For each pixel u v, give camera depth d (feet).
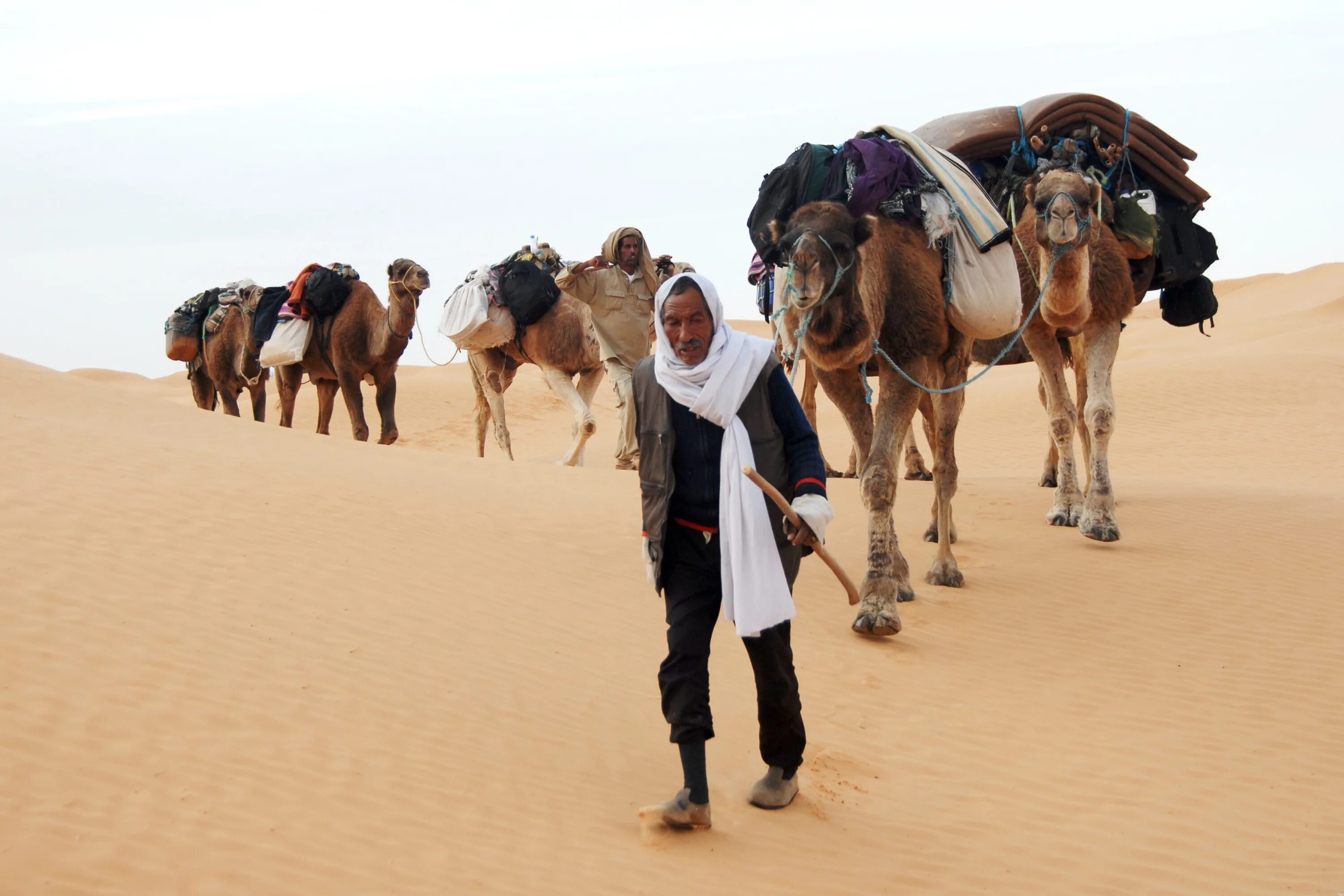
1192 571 31.86
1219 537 35.29
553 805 17.56
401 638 23.16
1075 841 17.63
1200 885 16.47
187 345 82.07
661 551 16.61
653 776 18.90
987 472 82.38
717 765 19.39
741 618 15.99
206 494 30.35
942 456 30.42
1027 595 29.91
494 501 35.70
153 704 18.92
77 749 17.28
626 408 53.62
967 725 21.90
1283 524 36.88
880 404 27.50
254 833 15.74
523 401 148.97
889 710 22.40
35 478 29.68
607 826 17.04
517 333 56.75
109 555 24.86
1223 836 17.97
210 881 14.49
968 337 29.94
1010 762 20.42
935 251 28.07
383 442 63.93
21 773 16.42
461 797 17.46
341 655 21.91
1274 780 19.94
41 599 22.03
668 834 16.71
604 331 53.72
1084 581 31.09
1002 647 26.22
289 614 23.39
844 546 33.99
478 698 20.98
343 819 16.38
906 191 27.53
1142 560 32.89
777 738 17.51
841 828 17.48
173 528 27.30
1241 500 41.04
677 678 16.75
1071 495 37.58
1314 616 28.25
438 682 21.42
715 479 16.57
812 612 27.89
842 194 26.81
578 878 15.42
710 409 16.19
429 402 142.82
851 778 19.40
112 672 19.76
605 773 18.85
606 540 32.42
